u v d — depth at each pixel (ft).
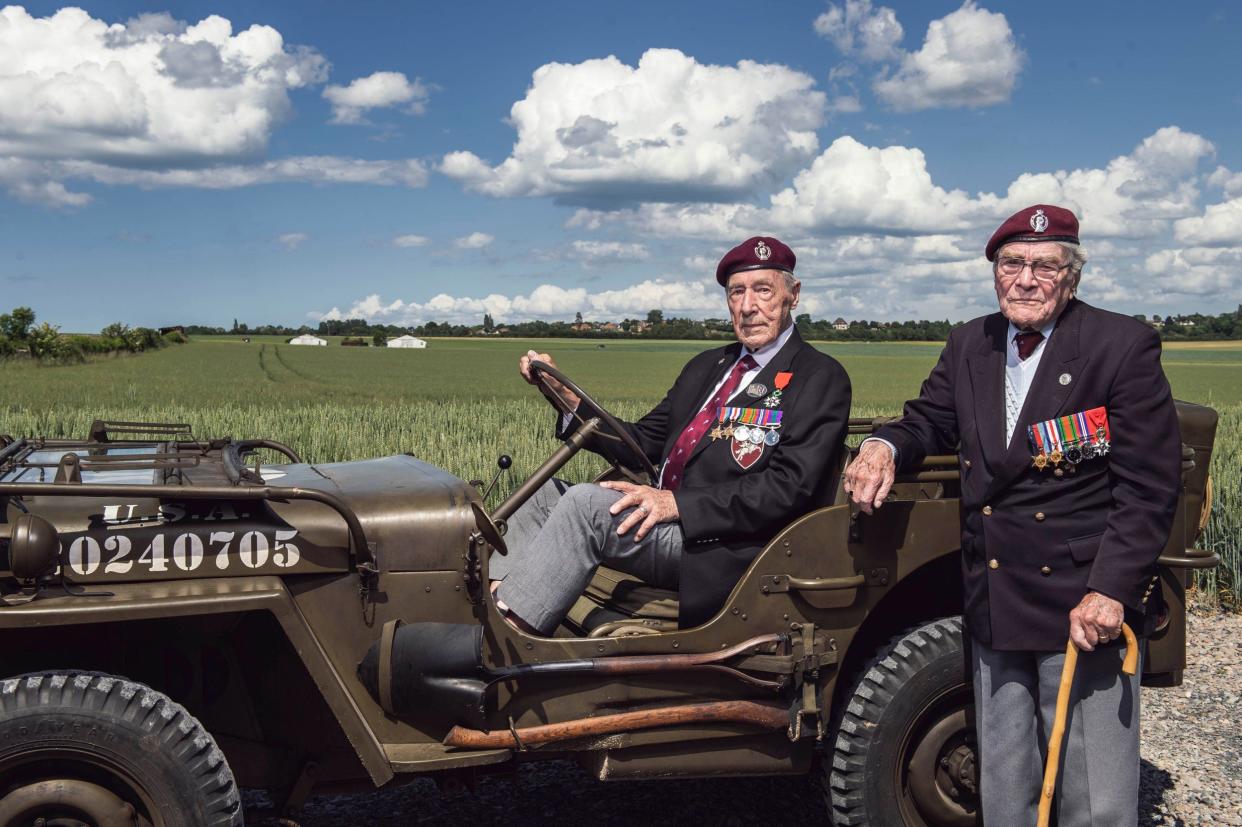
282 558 9.23
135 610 8.30
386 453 45.80
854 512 10.53
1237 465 31.89
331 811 12.42
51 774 8.45
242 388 112.27
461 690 9.15
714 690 10.39
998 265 9.92
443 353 304.91
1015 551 9.85
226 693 10.01
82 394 93.30
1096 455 9.55
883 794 10.77
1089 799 9.88
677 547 11.10
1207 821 12.44
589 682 9.98
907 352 336.29
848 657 11.60
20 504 8.94
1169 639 11.05
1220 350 340.80
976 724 10.53
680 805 12.78
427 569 9.65
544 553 10.62
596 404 11.93
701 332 515.50
